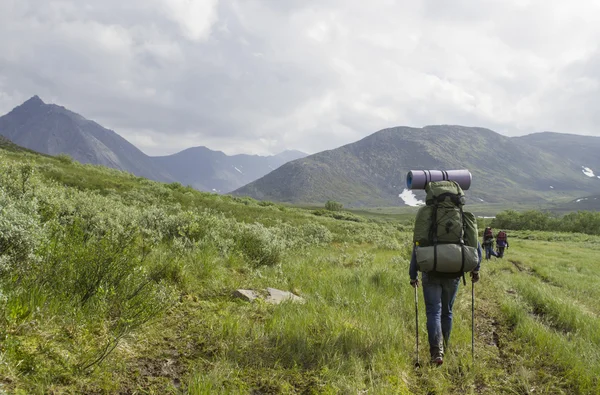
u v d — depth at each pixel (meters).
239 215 31.88
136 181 40.81
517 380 4.20
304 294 6.76
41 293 3.79
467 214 4.60
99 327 3.74
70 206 7.80
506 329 6.29
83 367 3.03
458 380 4.11
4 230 3.75
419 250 4.48
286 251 11.96
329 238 21.20
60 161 43.06
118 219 7.77
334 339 4.41
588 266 22.09
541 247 40.19
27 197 6.91
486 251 21.92
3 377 2.61
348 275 8.95
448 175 4.86
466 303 7.57
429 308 4.55
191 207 28.98
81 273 4.29
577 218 116.38
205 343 3.97
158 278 5.60
